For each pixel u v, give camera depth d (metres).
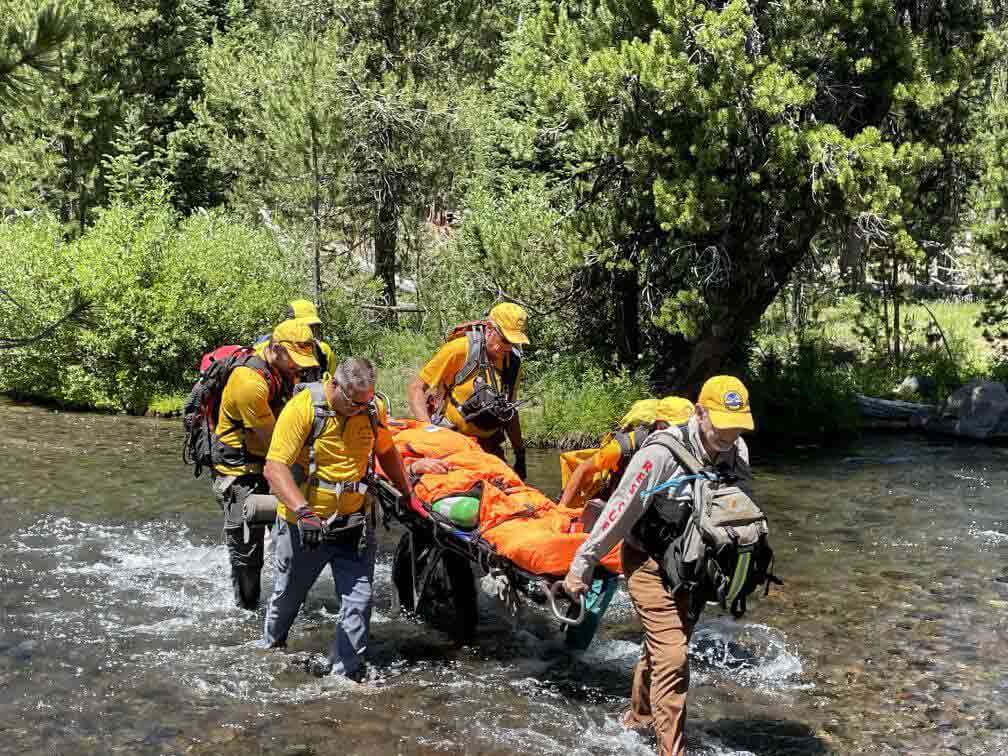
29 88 4.83
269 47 26.23
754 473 13.19
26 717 5.45
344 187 21.86
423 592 6.96
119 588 7.58
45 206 23.06
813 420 17.06
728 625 7.13
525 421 15.14
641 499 4.66
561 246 17.14
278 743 5.23
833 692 6.02
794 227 15.05
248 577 7.07
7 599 7.26
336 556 6.12
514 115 21.86
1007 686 6.12
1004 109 18.88
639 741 5.35
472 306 18.34
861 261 17.55
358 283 23.23
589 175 17.17
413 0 23.58
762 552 4.61
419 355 20.16
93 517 9.62
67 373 17.77
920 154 13.85
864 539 9.59
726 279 15.28
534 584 5.93
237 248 19.38
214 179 27.25
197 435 7.04
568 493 6.40
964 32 15.58
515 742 5.32
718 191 13.93
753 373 18.94
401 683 6.05
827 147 13.80
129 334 17.36
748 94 14.13
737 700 5.90
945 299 31.23
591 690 6.04
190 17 28.05
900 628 7.09
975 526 10.14
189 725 5.41
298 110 20.83
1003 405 16.80
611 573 5.98
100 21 24.31
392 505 6.76
